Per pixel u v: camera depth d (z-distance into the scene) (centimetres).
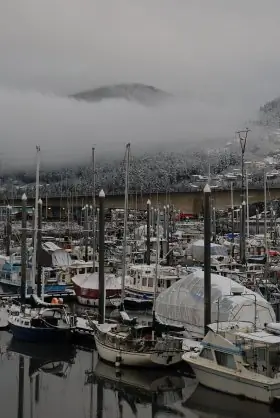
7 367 4144
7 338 4831
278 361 3281
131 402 3475
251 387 3228
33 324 4650
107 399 3538
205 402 3412
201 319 4447
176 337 4012
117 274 6638
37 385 3778
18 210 17150
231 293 4462
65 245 10338
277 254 8475
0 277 7544
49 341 4619
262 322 4184
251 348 3309
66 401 3509
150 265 6988
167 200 18100
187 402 3422
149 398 3512
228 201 18912
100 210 4922
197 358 3566
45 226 14462
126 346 3916
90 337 4628
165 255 8319
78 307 6059
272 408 3150
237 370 3312
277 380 3170
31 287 6116
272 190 19238
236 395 3316
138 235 11206
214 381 3434
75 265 7225
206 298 4131
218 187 19912
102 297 4781
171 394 3562
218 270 6806
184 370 3859
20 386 3766
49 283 6738
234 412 3253
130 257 8419
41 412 3325
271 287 5925
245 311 4209
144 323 4481
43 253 7306
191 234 11869
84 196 19350
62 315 4812
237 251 9750
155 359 3812
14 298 5894
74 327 4659
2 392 3656
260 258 8256
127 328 4131
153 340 3891
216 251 8594
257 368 3278
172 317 4703
